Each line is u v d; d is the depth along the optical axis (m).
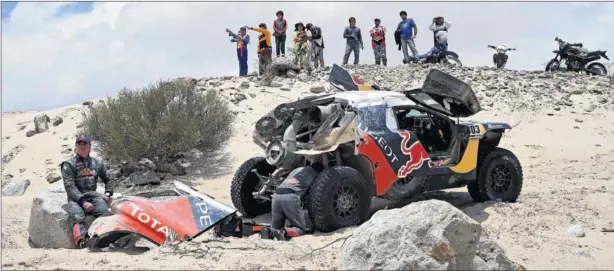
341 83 9.93
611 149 13.79
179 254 6.33
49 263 6.15
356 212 7.93
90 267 5.95
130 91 13.30
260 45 18.39
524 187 10.83
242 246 6.68
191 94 13.38
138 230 6.83
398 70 18.97
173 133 12.29
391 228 5.54
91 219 7.55
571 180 11.25
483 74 18.84
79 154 7.66
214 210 7.30
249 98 16.38
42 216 7.58
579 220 8.38
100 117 12.88
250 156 13.29
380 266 5.43
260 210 9.34
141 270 5.79
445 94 9.26
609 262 6.55
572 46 20.03
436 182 8.90
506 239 7.46
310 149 8.17
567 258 6.68
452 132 9.19
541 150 13.73
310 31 19.20
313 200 7.69
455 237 5.50
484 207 9.16
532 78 18.80
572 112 16.25
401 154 8.43
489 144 9.93
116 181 12.23
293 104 8.69
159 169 12.50
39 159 13.88
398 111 9.45
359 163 8.32
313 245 7.05
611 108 16.45
